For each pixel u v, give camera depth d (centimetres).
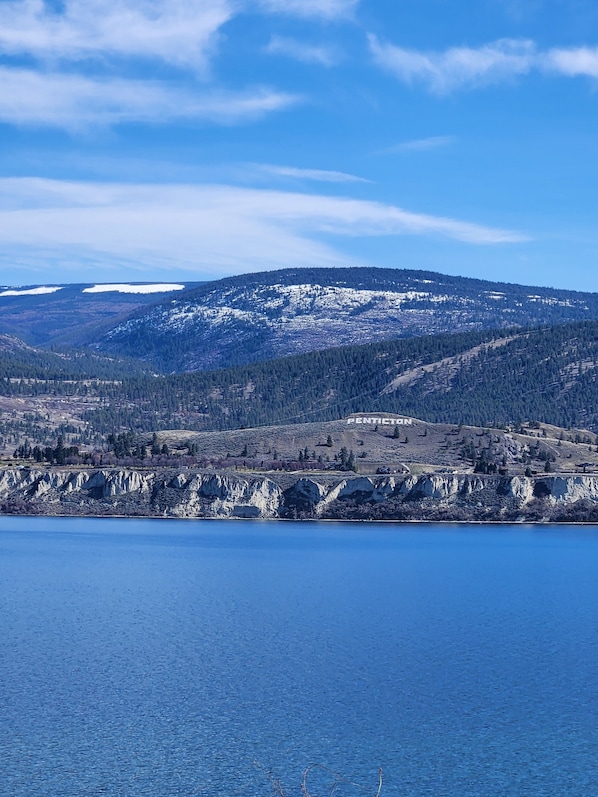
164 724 10081
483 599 17600
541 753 9444
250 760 9188
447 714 10500
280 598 17462
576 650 13300
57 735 9738
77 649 13075
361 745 9588
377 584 19300
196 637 13925
